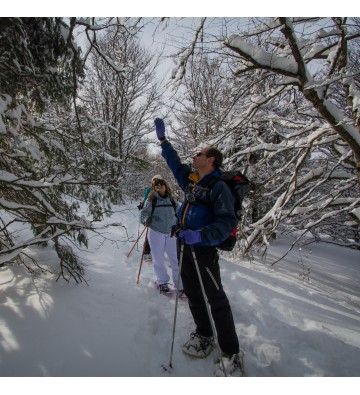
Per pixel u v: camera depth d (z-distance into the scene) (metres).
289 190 5.07
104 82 11.98
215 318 2.25
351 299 5.17
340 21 3.03
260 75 4.13
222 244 2.19
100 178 3.55
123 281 3.65
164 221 3.64
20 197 3.05
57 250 2.95
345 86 4.09
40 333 2.27
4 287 2.93
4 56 2.57
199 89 8.02
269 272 5.45
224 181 2.22
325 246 11.79
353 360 2.48
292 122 4.93
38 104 3.28
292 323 3.13
